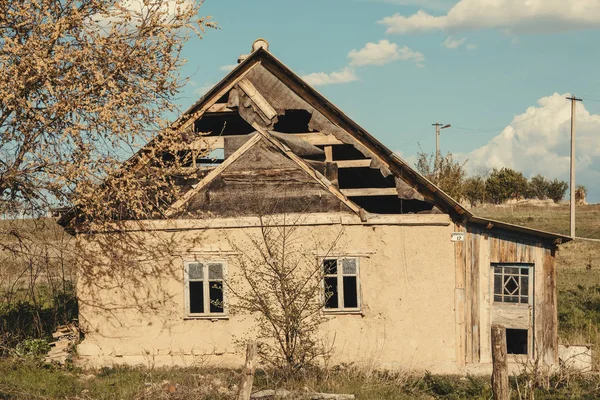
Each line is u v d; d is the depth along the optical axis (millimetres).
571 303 19234
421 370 12703
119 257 13070
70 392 10594
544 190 64938
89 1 11984
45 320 15242
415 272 12844
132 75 12047
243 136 13445
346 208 13031
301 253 12953
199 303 13867
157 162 12836
